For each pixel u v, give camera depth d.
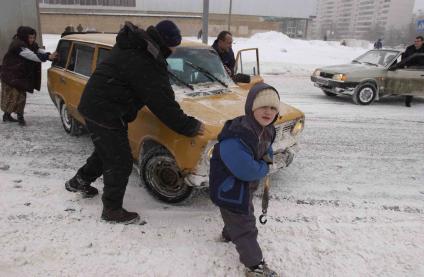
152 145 4.05
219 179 2.66
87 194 3.99
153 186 4.01
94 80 3.25
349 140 6.61
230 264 3.08
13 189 4.16
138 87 3.15
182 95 4.25
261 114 2.51
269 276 2.86
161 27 3.19
